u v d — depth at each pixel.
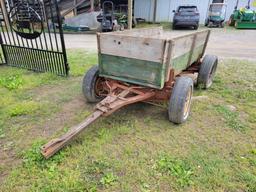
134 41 2.92
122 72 3.26
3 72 5.62
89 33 12.73
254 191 2.18
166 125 3.25
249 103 3.94
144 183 2.24
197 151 2.71
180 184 2.23
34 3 4.96
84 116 3.49
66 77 5.23
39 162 2.50
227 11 18.03
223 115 3.53
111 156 2.61
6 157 2.62
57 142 2.51
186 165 2.47
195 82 4.78
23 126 3.25
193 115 3.54
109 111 2.86
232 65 6.16
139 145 2.81
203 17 17.95
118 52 3.14
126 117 3.45
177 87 3.09
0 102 3.95
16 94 4.31
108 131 3.07
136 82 3.19
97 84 3.76
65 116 3.51
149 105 3.82
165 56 2.79
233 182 2.27
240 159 2.59
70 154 2.62
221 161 2.55
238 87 4.66
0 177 2.33
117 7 15.63
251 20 14.20
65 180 2.25
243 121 3.38
